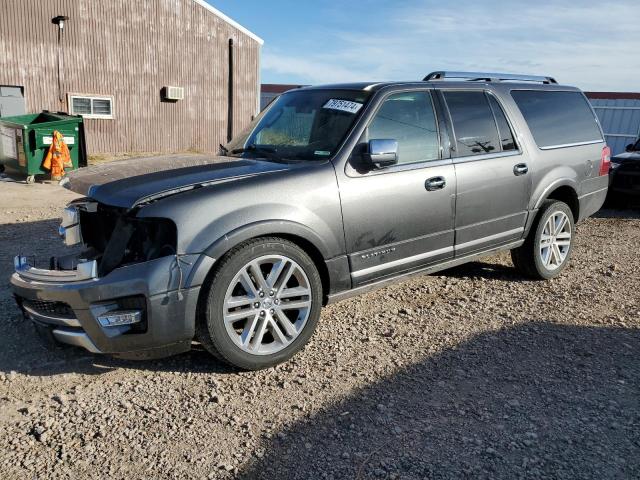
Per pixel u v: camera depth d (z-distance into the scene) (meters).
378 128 4.21
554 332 4.35
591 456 2.79
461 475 2.64
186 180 3.55
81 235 3.99
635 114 18.62
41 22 16.55
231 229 3.39
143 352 3.36
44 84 16.89
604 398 3.36
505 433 2.99
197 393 3.39
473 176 4.72
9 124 12.55
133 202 3.32
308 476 2.63
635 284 5.62
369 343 4.11
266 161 4.07
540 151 5.39
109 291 3.23
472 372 3.68
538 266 5.54
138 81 18.97
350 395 3.37
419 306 4.88
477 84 5.07
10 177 13.03
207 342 3.45
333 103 4.40
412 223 4.33
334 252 3.90
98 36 17.77
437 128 4.59
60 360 3.77
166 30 19.34
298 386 3.48
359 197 3.99
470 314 4.71
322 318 4.57
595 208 6.25
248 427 3.03
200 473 2.65
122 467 2.68
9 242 6.73
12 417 3.09
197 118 20.84
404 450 2.84
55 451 2.80
